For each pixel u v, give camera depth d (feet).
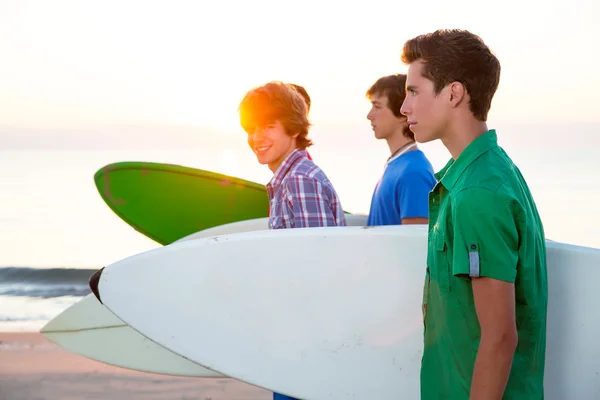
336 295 8.03
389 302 7.91
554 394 7.38
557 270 7.37
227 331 8.20
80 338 12.66
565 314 7.34
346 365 8.00
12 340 18.49
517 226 5.07
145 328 8.32
